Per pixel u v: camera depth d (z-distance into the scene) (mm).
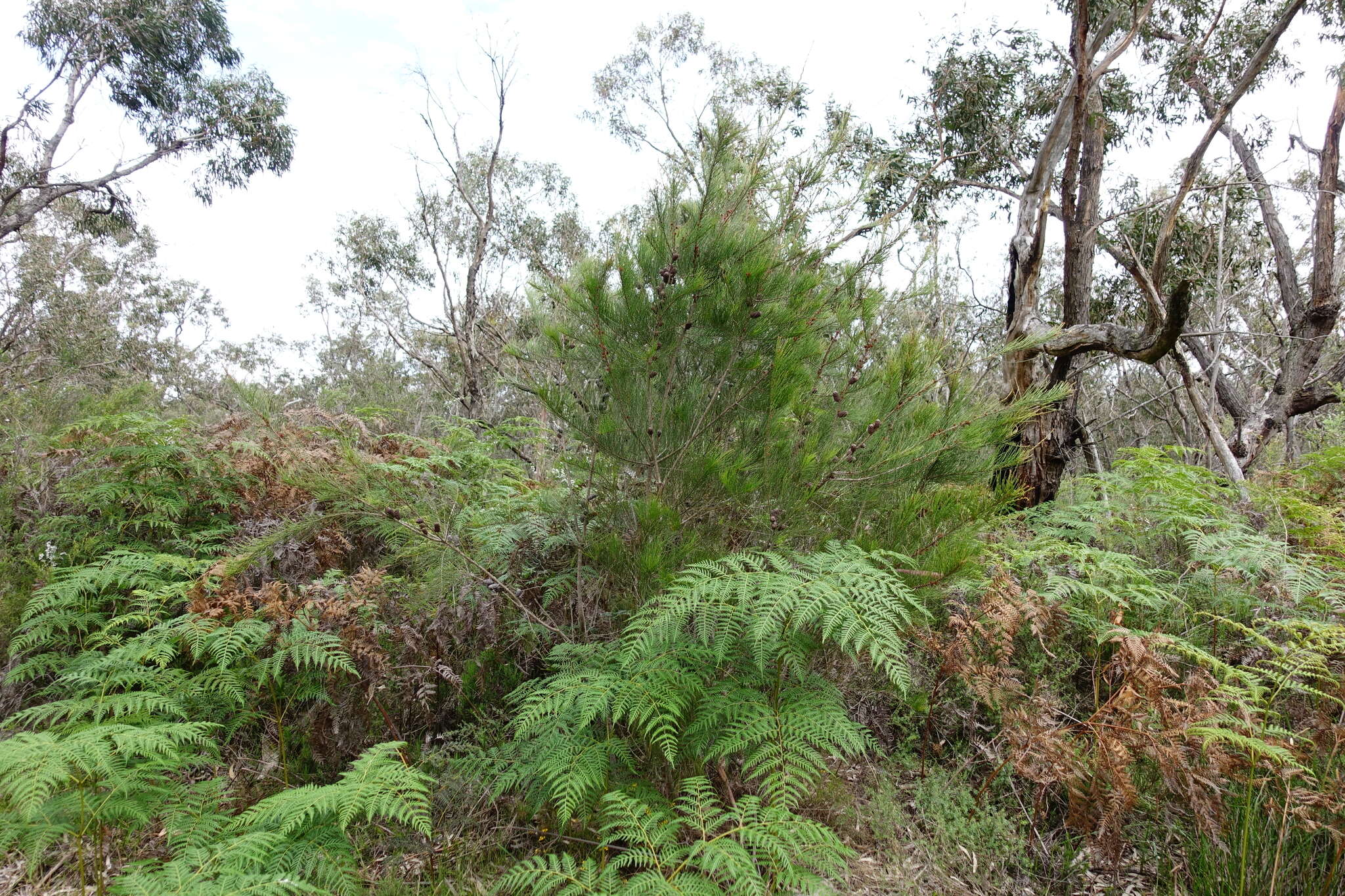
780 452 2621
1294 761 2119
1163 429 13859
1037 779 2434
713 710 2365
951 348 3182
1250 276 11297
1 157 11273
